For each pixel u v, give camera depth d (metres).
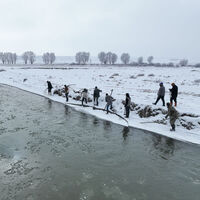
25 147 8.20
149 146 8.66
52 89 22.45
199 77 33.47
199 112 11.18
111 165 6.99
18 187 5.58
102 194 5.40
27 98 18.84
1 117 12.24
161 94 12.59
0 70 43.84
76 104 16.39
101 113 13.86
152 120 11.77
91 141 9.09
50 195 5.29
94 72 44.62
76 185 5.76
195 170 6.75
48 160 7.19
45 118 12.45
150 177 6.31
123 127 11.10
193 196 5.41
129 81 28.48
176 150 8.27
